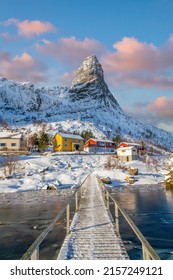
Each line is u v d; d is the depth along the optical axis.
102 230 11.84
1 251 12.20
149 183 48.16
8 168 49.38
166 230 15.75
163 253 11.65
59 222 17.77
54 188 39.88
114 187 43.03
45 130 163.75
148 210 22.75
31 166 55.22
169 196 31.75
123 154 73.75
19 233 15.30
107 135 182.88
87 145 93.75
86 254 8.67
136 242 13.12
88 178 44.66
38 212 22.00
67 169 56.19
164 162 77.62
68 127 179.00
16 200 29.53
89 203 19.64
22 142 81.00
